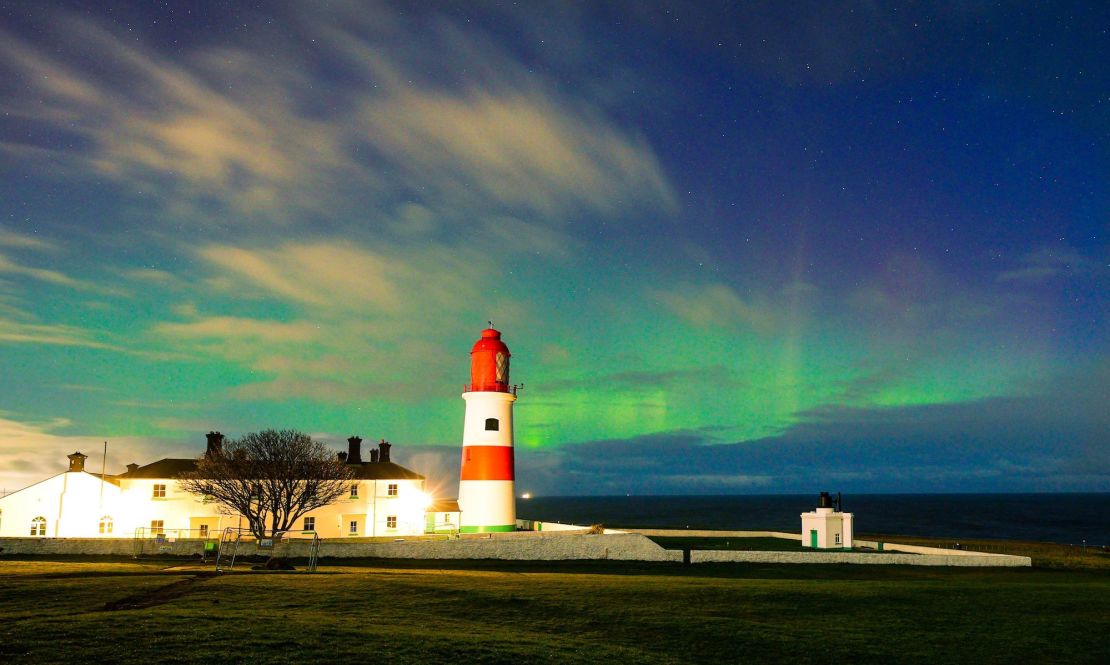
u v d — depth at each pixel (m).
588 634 25.52
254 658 19.81
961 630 27.52
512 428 67.44
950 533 142.25
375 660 20.23
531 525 71.00
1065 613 30.92
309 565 43.84
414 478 65.19
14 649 19.97
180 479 59.81
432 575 38.81
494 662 20.84
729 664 22.44
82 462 59.69
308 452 59.94
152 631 22.20
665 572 46.59
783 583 38.25
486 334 68.06
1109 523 177.25
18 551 47.12
